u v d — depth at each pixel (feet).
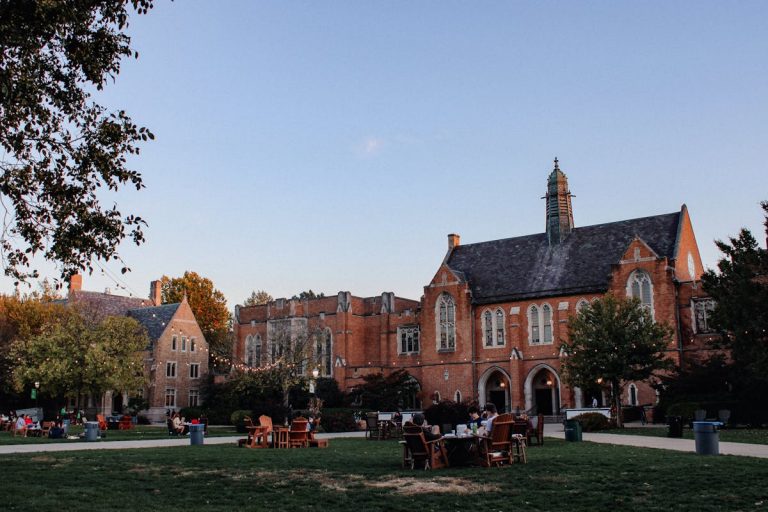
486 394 217.56
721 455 70.90
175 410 254.47
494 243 240.53
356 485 54.49
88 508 45.65
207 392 257.34
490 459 64.85
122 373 206.28
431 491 51.24
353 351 248.11
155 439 126.11
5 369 233.14
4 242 59.31
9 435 145.79
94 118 60.29
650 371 146.82
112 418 187.01
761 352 121.39
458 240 249.14
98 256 60.75
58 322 217.97
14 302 253.65
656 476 55.42
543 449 84.07
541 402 209.87
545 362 204.64
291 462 71.41
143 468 66.69
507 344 212.84
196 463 70.79
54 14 52.16
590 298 200.23
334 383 237.45
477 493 50.03
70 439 126.72
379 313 250.37
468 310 219.61
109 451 88.33
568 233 223.51
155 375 263.29
